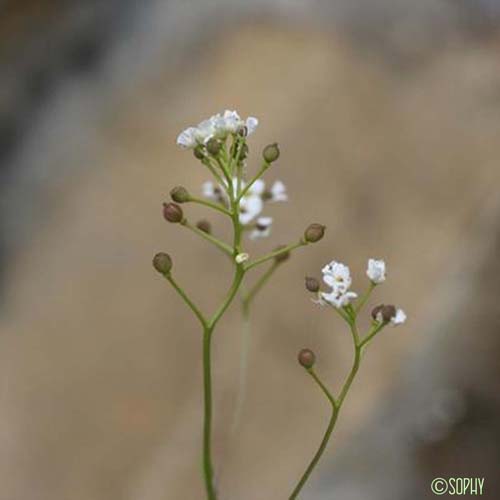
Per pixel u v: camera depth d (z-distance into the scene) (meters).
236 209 0.22
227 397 0.42
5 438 0.42
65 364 0.45
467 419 0.38
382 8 0.59
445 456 0.37
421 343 0.42
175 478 0.40
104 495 0.40
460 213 0.48
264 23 0.59
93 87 0.57
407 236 0.47
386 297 0.44
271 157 0.22
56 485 0.41
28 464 0.42
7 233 0.51
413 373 0.40
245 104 0.55
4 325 0.47
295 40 0.58
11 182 0.53
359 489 0.37
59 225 0.51
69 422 0.43
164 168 0.52
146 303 0.46
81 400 0.43
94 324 0.46
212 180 0.51
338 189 0.49
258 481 0.39
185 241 0.48
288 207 0.48
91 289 0.47
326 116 0.53
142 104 0.56
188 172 0.52
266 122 0.53
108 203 0.51
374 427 0.39
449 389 0.39
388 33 0.58
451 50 0.57
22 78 0.58
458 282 0.44
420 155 0.51
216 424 0.41
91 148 0.54
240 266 0.22
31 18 0.61
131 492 0.40
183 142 0.22
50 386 0.44
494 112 0.53
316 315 0.44
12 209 0.52
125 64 0.58
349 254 0.46
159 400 0.43
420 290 0.44
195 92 0.56
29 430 0.43
